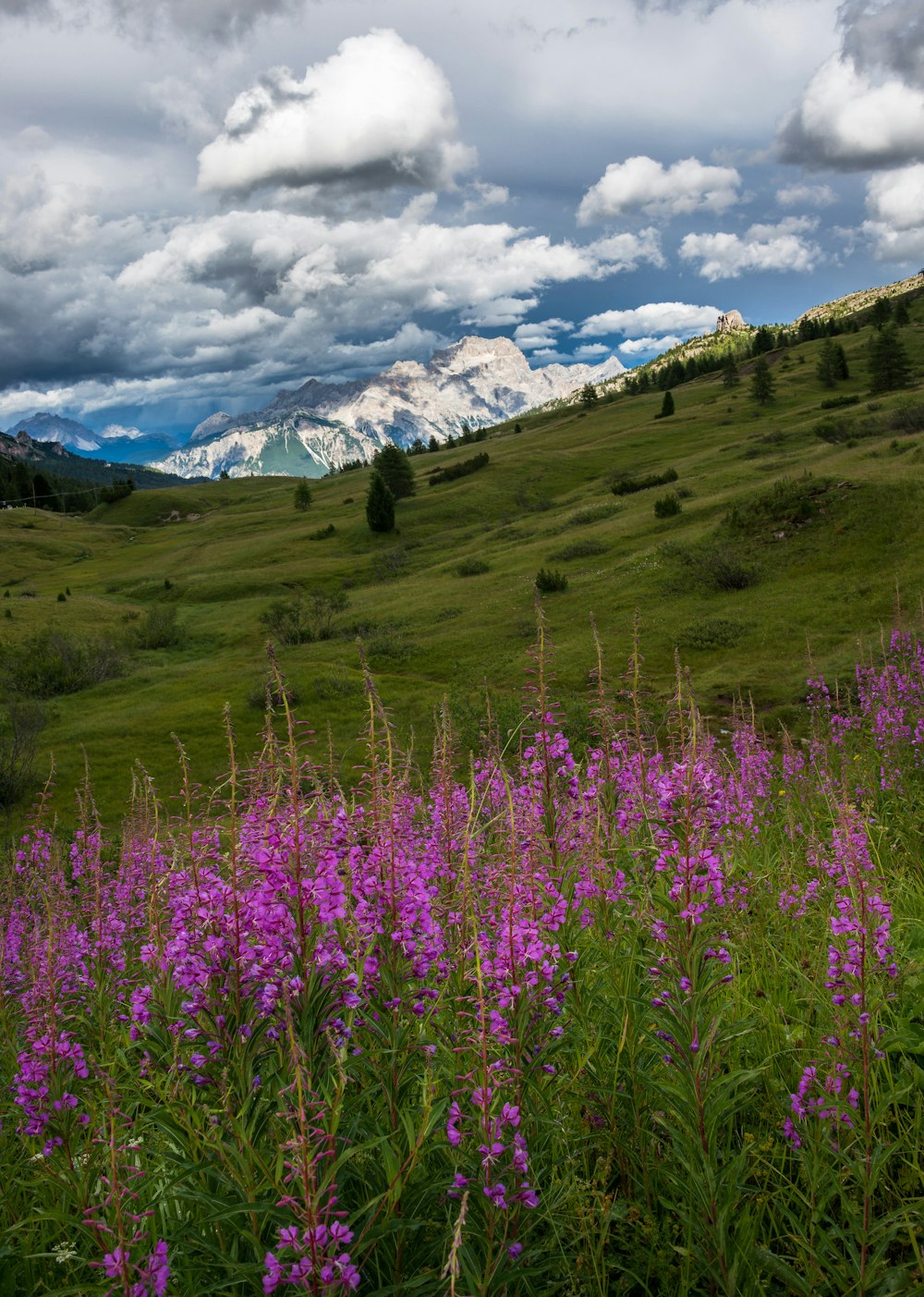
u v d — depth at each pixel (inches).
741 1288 110.7
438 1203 113.0
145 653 2876.5
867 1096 115.8
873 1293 107.7
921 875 246.7
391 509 4963.1
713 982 123.4
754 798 362.3
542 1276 115.4
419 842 181.2
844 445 3403.1
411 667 2023.9
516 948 121.0
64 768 1544.0
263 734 123.6
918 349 6747.1
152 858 175.8
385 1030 115.0
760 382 6446.9
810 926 209.0
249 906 117.5
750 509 2206.0
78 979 179.9
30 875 264.4
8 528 7007.9
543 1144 124.6
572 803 181.9
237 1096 111.0
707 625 1695.4
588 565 2571.4
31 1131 129.8
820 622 1565.0
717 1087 118.2
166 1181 116.0
